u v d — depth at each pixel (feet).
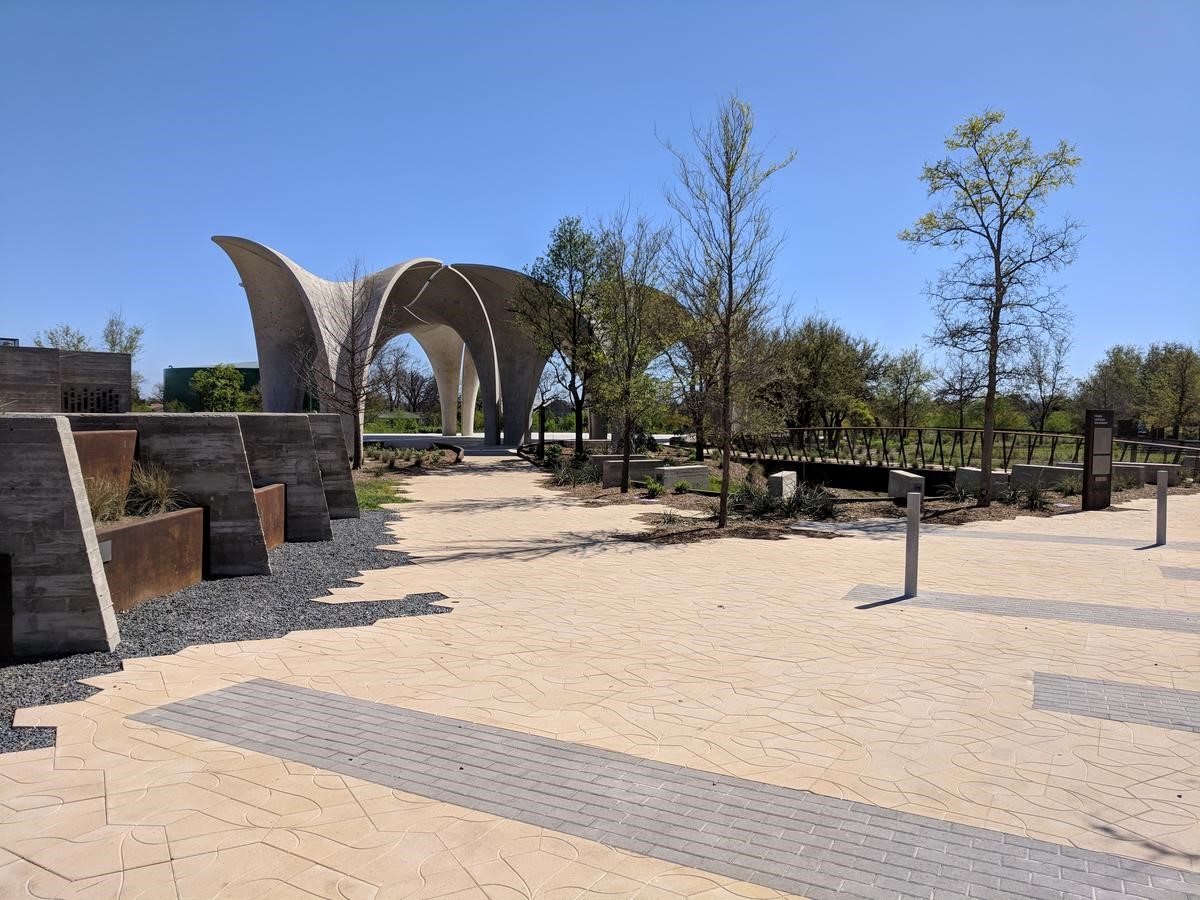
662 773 13.00
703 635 21.24
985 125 47.91
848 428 79.15
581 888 9.75
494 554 33.42
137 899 9.41
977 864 10.39
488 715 15.42
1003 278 49.55
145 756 13.35
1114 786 12.69
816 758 13.65
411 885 9.77
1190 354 115.03
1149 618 23.29
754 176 40.27
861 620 22.97
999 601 25.41
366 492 57.21
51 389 72.54
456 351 159.22
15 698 15.85
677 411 60.18
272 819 11.33
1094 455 50.83
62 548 18.51
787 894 9.68
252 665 18.12
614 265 62.64
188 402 159.94
